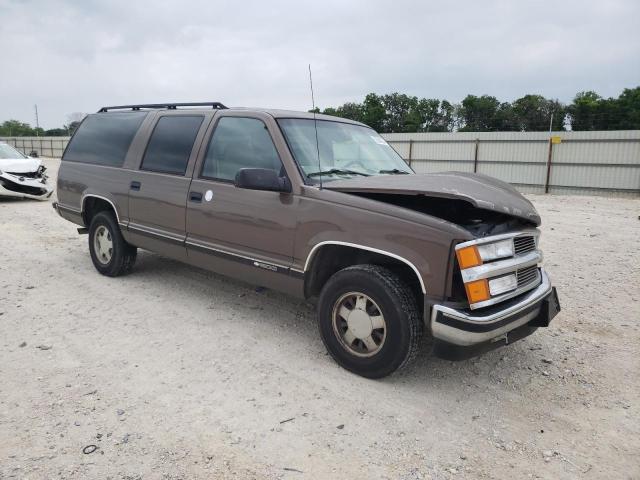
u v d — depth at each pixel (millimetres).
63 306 5070
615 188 23125
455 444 2969
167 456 2789
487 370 3904
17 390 3438
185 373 3730
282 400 3391
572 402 3465
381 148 5059
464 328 3166
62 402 3295
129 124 5781
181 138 5055
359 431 3068
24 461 2709
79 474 2623
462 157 26984
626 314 5141
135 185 5367
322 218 3760
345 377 3713
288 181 3998
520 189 25547
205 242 4680
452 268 3229
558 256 7621
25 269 6402
